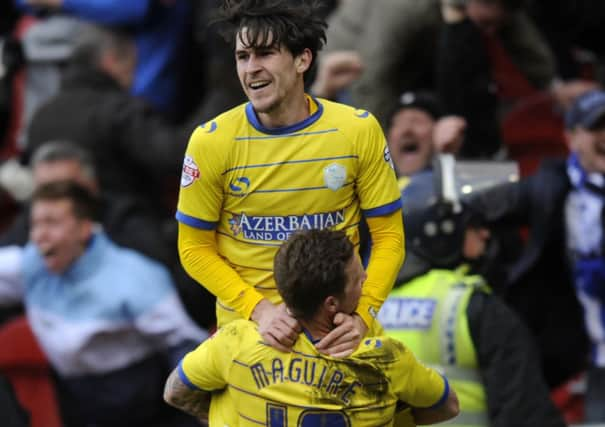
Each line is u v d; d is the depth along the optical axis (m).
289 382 13.30
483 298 17.09
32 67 30.02
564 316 21.28
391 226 13.59
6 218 29.47
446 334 16.92
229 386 13.66
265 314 13.41
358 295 13.30
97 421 22.84
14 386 22.81
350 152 13.25
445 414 14.12
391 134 22.62
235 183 13.30
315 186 13.23
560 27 29.45
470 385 16.89
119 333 22.50
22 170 29.05
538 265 21.20
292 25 12.88
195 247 13.60
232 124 13.27
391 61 25.20
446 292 17.12
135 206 24.52
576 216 21.31
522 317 21.16
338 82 23.08
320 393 13.25
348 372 13.26
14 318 23.83
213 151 13.24
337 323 13.20
